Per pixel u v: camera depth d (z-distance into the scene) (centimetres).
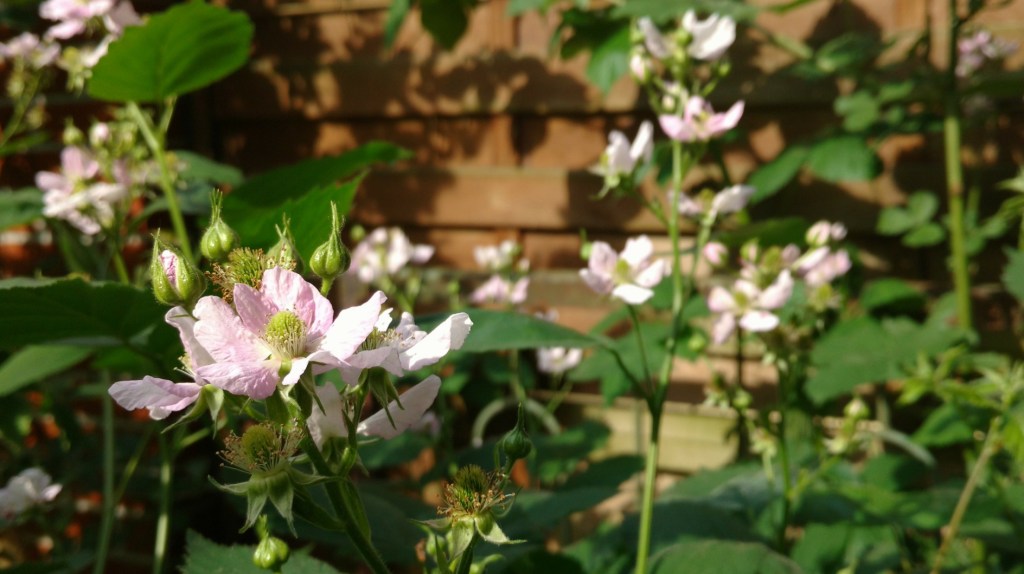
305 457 19
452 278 62
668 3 46
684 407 58
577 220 58
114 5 41
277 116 65
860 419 40
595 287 33
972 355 44
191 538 26
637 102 55
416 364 18
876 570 42
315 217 25
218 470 62
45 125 62
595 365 52
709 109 35
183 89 38
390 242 61
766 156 54
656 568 27
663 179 53
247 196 39
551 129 59
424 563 28
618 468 48
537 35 58
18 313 26
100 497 62
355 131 64
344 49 63
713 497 44
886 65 50
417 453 53
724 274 55
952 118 46
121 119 48
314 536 33
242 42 36
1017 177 48
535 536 40
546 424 62
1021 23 49
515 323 29
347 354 17
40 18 61
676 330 33
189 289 18
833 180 47
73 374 63
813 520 43
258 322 17
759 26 52
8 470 61
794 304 45
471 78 59
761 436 41
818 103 52
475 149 61
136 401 17
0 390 34
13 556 65
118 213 42
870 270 54
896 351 44
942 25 50
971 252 48
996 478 40
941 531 48
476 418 63
